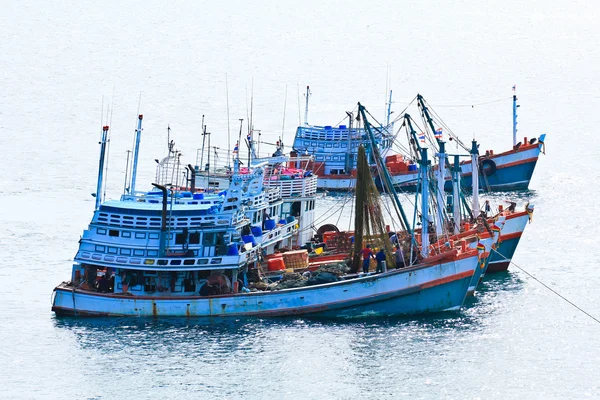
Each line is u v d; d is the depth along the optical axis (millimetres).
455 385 186000
